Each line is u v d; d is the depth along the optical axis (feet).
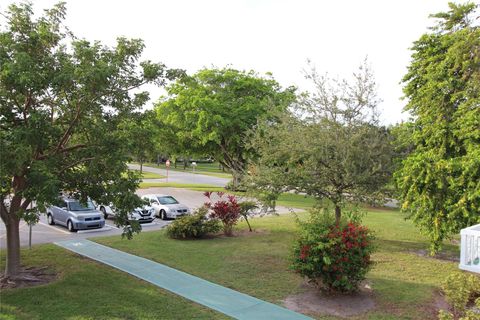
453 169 34.65
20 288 28.53
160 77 32.12
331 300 27.50
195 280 31.55
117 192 28.89
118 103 30.48
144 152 31.50
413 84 44.83
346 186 42.80
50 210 59.00
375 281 32.04
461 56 34.78
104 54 29.50
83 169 31.01
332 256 27.12
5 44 25.36
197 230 48.16
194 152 113.39
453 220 35.24
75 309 24.67
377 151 41.75
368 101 42.70
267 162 45.34
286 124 43.62
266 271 34.32
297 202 94.53
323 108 42.96
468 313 22.49
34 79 24.63
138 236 49.67
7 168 23.77
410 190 37.63
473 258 23.40
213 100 95.35
